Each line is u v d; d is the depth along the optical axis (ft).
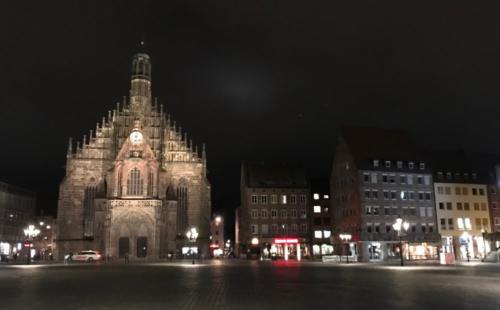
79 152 355.56
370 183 332.19
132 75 376.89
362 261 269.64
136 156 338.34
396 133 366.43
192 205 357.00
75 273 140.97
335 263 234.17
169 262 270.46
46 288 86.12
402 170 341.21
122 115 366.84
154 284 94.68
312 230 401.29
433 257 322.34
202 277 117.60
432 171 349.20
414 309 54.03
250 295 71.20
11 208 441.68
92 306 59.77
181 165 361.71
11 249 434.30
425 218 336.49
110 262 273.75
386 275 120.67
